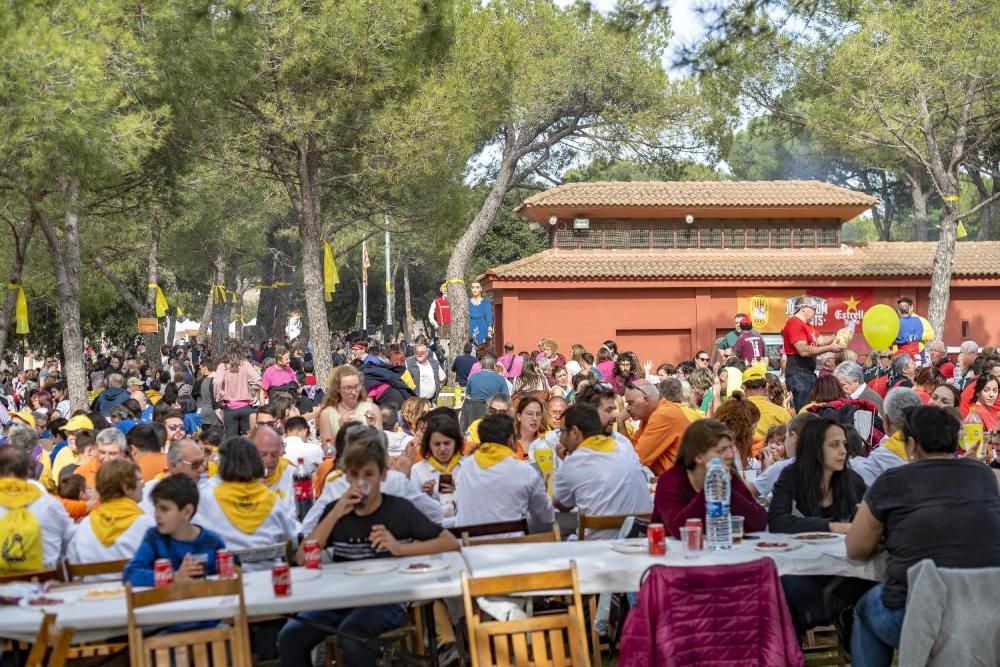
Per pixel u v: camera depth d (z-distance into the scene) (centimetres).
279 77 2098
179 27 1906
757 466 1044
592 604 693
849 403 1087
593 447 845
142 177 2522
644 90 3322
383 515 693
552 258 3319
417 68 2256
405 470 940
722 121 3309
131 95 1850
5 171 1780
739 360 1817
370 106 2259
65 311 2253
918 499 611
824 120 2766
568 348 3238
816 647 736
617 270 3225
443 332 3297
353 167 2558
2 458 716
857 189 6412
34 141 1634
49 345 4528
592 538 798
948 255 2861
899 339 2025
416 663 678
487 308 2628
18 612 576
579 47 3253
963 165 4575
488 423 834
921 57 2475
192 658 564
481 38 2594
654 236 3397
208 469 998
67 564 666
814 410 1126
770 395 1320
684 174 3766
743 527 722
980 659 575
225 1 1936
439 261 4128
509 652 609
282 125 2145
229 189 3653
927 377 1277
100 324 4934
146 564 649
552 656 595
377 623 653
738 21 1087
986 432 1093
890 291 3319
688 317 3266
